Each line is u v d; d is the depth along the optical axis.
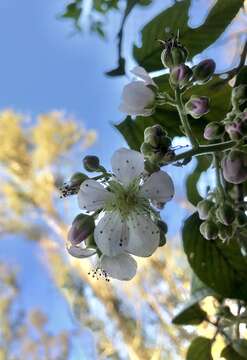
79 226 0.10
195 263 0.14
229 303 0.15
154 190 0.10
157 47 0.13
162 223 0.10
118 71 0.14
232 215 0.11
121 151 0.10
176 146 0.10
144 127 0.13
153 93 0.11
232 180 0.10
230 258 0.13
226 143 0.10
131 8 0.14
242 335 0.15
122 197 0.10
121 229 0.10
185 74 0.11
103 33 0.24
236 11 0.13
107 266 0.10
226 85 0.13
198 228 0.13
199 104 0.11
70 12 0.25
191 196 0.15
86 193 0.10
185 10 0.13
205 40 0.13
